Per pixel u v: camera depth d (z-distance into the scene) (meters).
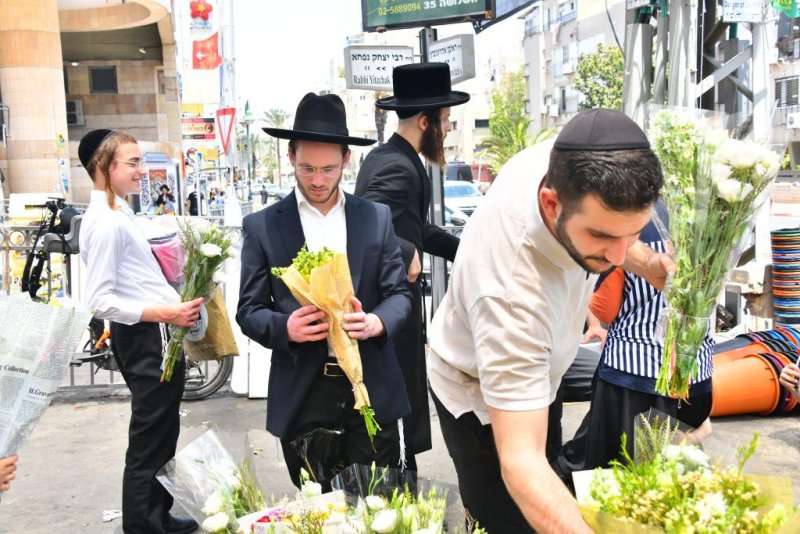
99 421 5.45
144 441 3.38
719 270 2.28
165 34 27.91
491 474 2.49
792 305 5.97
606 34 48.78
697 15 5.93
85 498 4.20
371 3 7.19
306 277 2.56
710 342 2.93
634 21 5.94
